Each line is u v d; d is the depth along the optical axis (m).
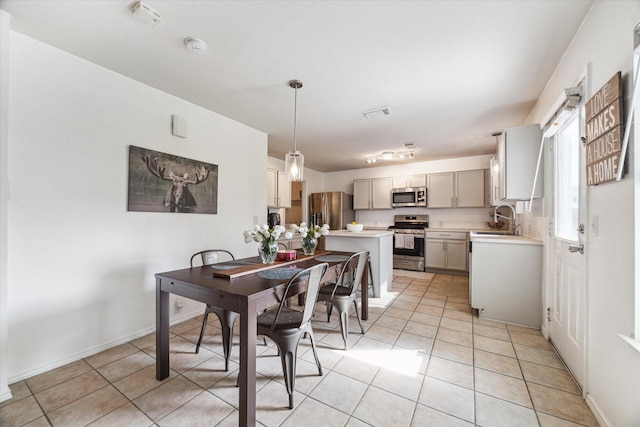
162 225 2.64
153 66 2.20
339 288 2.49
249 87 2.54
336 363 2.07
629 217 1.23
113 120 2.28
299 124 3.53
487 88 2.55
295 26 1.73
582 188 1.72
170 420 1.49
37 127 1.89
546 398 1.67
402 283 4.46
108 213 2.25
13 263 1.80
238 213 3.45
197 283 1.65
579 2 1.54
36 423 1.46
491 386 1.79
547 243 2.48
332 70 2.25
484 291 2.91
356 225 3.98
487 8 1.58
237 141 3.44
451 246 5.12
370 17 1.65
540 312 2.68
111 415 1.52
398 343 2.38
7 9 1.58
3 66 1.61
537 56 2.04
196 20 1.68
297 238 5.38
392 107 2.99
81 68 2.09
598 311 1.50
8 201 1.77
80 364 2.03
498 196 3.68
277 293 1.60
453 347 2.31
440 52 2.00
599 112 1.43
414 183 5.73
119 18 1.67
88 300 2.15
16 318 1.81
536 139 2.60
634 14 1.18
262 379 1.87
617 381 1.32
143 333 2.50
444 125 3.54
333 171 6.89
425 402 1.64
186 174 2.83
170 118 2.69
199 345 2.22
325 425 1.46
